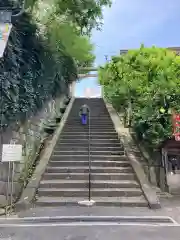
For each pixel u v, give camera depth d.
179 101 11.27
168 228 6.02
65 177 10.01
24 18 8.26
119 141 13.16
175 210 7.86
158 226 6.17
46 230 5.80
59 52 10.33
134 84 12.72
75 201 8.32
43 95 10.67
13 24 7.97
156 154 12.16
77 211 7.51
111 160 11.45
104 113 17.98
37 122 11.62
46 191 8.96
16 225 6.20
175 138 11.03
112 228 5.96
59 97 14.49
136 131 12.89
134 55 13.48
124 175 10.05
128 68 13.53
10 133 8.88
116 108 17.64
